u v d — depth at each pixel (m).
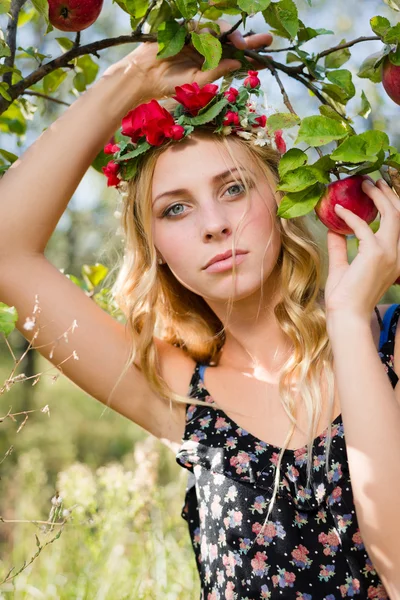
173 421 1.62
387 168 1.34
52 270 1.61
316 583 1.37
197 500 1.55
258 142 1.47
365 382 1.27
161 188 1.50
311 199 1.32
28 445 6.63
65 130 1.59
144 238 1.64
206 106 1.48
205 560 1.49
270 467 1.44
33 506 2.98
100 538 2.32
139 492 2.38
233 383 1.59
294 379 1.52
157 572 2.22
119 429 7.41
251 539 1.41
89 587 2.24
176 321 1.73
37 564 2.52
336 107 1.50
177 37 1.43
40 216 1.58
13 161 1.76
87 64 1.87
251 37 1.63
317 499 1.39
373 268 1.32
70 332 1.59
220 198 1.48
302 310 1.54
